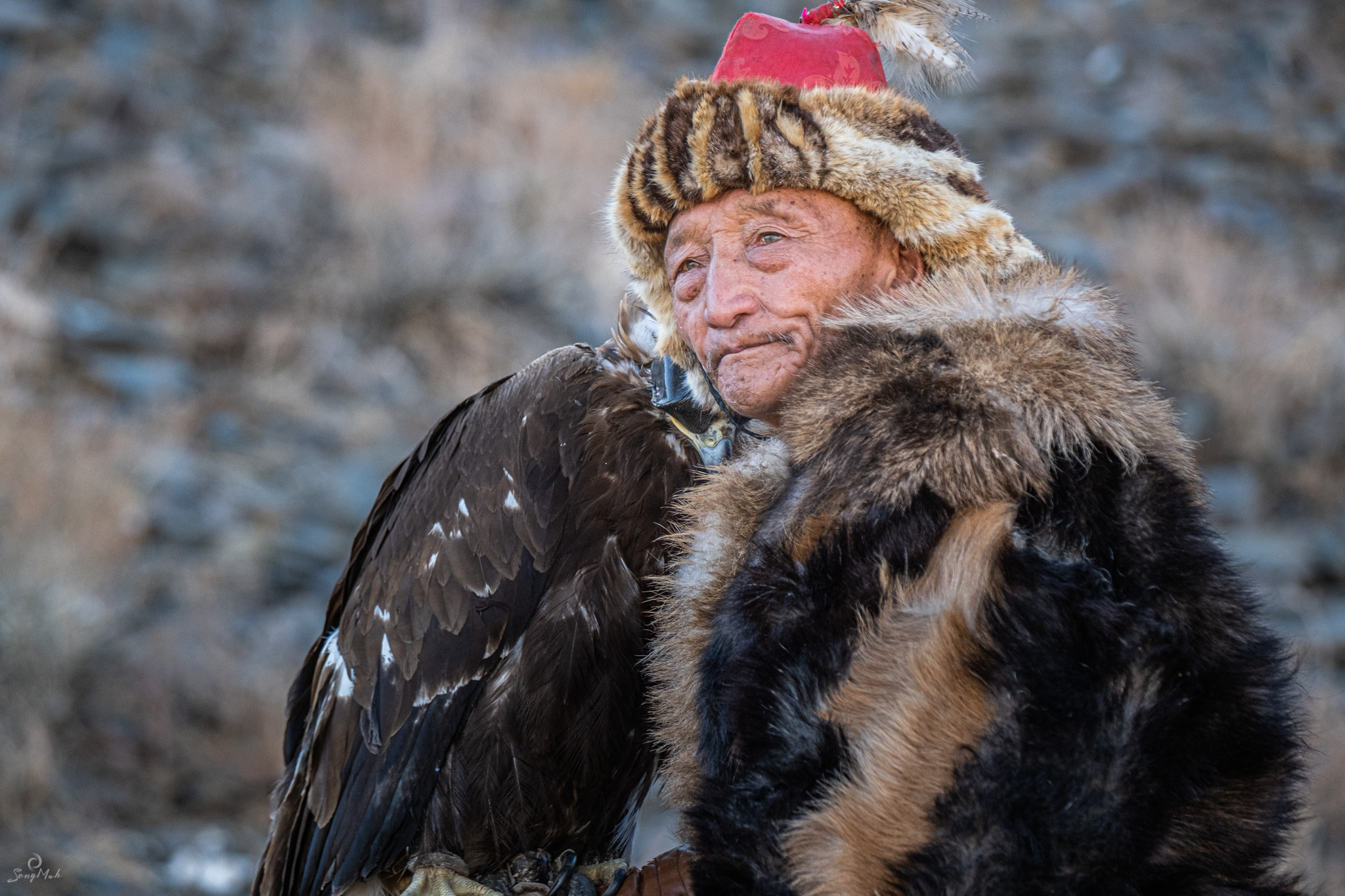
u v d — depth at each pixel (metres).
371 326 24.73
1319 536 22.56
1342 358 25.36
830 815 4.42
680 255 5.85
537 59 32.44
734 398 5.66
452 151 28.41
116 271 24.03
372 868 6.67
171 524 19.16
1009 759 4.25
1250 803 4.39
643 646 6.54
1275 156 32.50
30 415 19.34
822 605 4.66
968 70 6.67
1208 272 26.98
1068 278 5.31
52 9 29.78
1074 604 4.37
